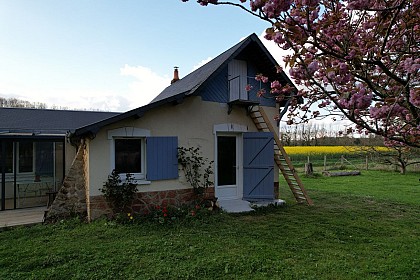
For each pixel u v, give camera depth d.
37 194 9.22
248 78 9.55
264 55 9.09
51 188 9.45
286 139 33.44
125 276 4.03
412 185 13.70
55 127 9.73
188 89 8.70
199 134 8.42
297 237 5.80
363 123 2.40
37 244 5.28
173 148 7.92
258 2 2.27
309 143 33.50
